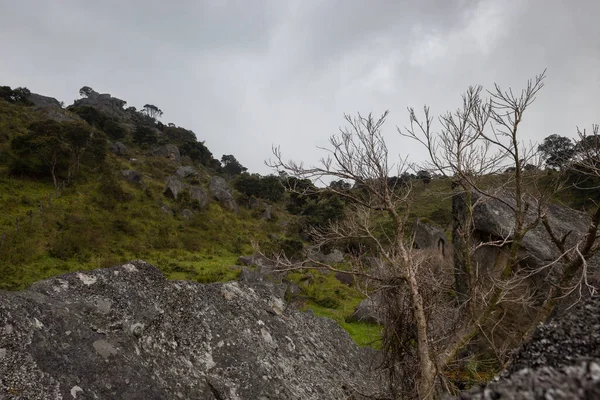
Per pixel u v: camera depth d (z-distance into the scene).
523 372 2.21
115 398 4.41
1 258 19.47
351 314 17.42
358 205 6.55
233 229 41.53
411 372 6.30
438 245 14.01
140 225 33.38
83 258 22.80
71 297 5.45
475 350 9.06
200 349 6.20
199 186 50.00
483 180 7.69
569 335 2.84
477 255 10.66
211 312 7.07
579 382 1.85
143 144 68.38
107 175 41.75
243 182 63.03
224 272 23.94
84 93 100.38
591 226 5.71
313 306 19.52
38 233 24.62
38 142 36.81
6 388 3.72
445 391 5.89
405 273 5.84
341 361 9.53
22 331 4.29
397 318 6.43
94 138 45.25
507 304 8.76
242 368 6.26
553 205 12.16
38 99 75.25
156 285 6.70
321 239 6.44
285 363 7.51
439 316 6.69
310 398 6.84
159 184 47.41
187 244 32.72
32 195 32.16
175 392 5.13
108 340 5.01
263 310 8.91
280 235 42.53
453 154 6.53
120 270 6.46
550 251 9.67
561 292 6.09
